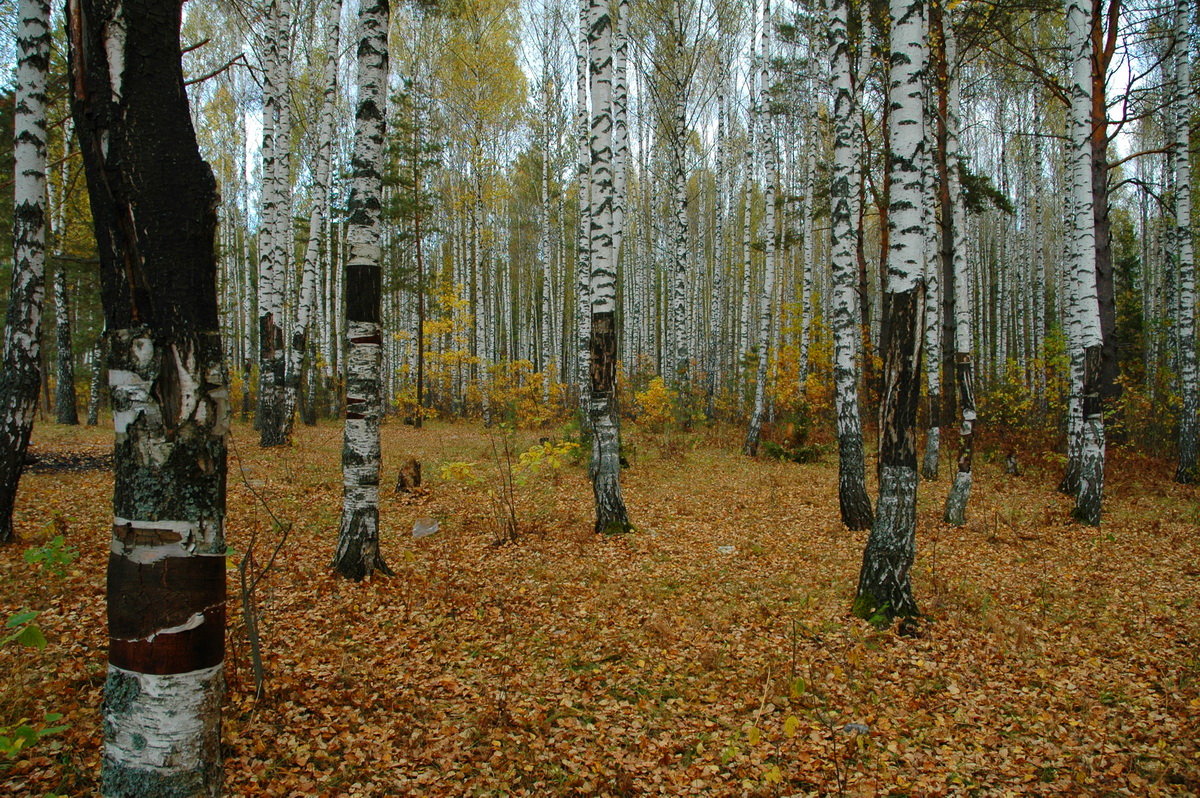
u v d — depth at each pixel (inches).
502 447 574.6
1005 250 1099.3
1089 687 179.5
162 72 84.0
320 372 1103.6
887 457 223.9
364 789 132.2
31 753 132.5
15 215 247.9
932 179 457.1
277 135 569.0
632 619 222.4
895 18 214.4
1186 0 460.4
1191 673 183.3
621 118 407.2
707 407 812.0
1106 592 249.6
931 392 483.2
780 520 357.4
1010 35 496.4
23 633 89.7
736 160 1242.6
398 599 229.5
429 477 447.5
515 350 1718.8
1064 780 140.8
